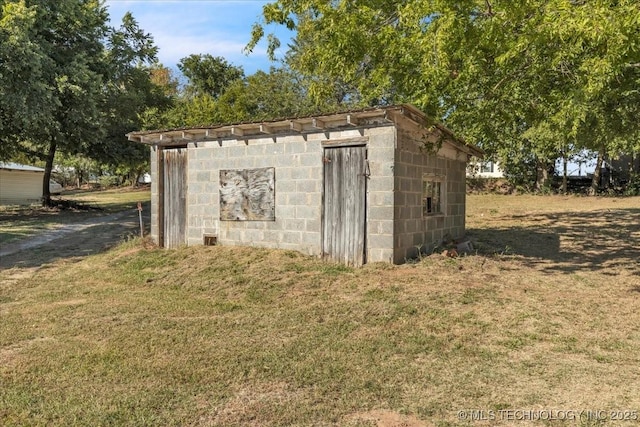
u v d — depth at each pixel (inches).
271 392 157.2
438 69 245.0
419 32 263.9
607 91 258.1
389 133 328.2
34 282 350.6
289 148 370.3
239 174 395.2
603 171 1126.4
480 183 1194.6
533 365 178.9
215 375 170.1
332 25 325.7
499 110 293.4
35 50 583.8
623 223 596.1
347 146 345.7
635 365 178.4
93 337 214.8
